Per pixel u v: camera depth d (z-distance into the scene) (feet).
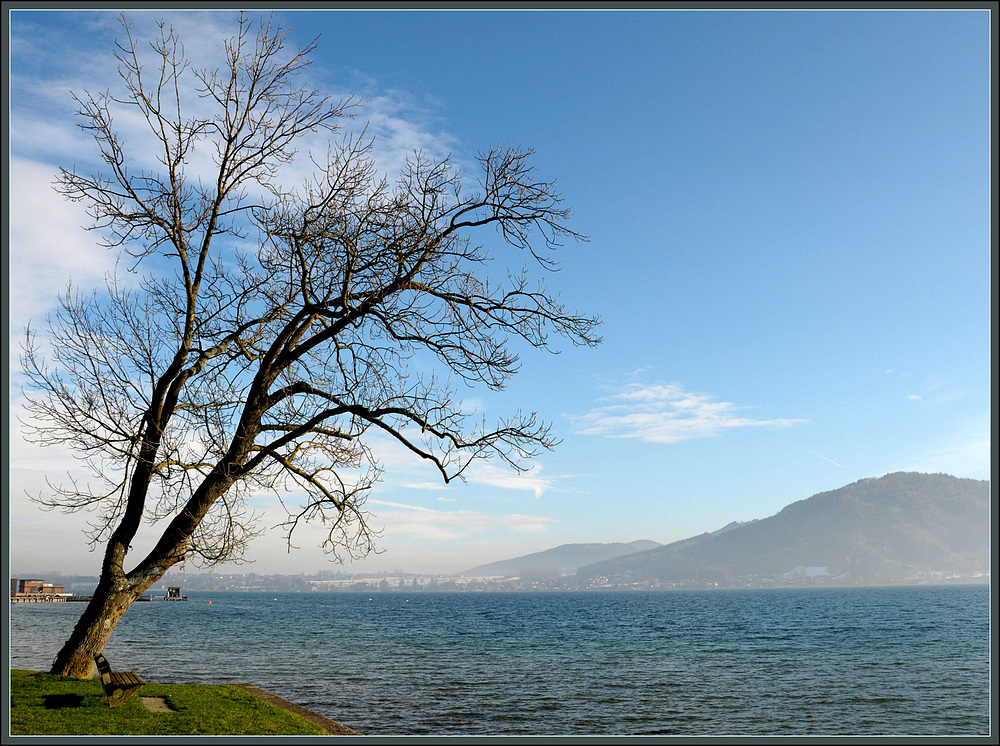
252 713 43.39
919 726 62.39
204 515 44.47
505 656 119.55
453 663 107.65
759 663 109.91
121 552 44.37
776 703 73.05
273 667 99.60
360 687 81.15
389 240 45.19
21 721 33.83
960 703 73.67
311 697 73.72
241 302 48.70
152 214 44.50
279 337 46.11
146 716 38.37
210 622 225.76
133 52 43.93
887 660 114.32
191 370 45.29
